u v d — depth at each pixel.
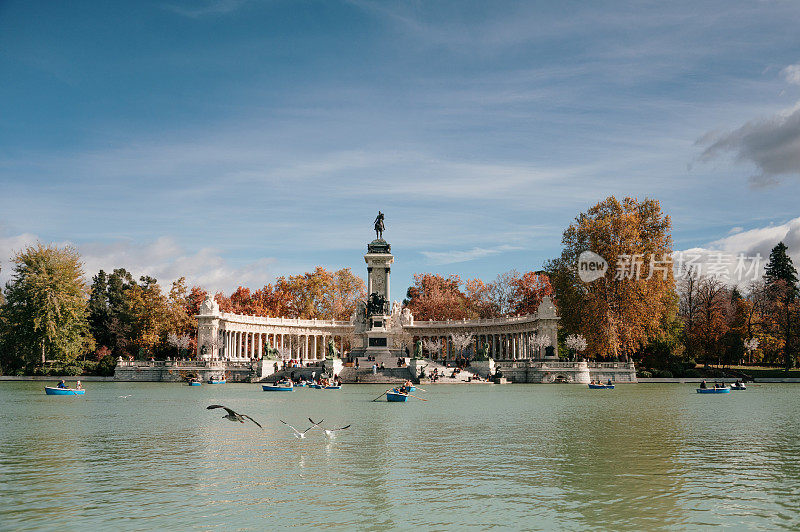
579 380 111.12
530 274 147.25
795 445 38.00
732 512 23.89
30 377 118.75
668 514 23.64
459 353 144.12
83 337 128.00
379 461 32.91
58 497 25.77
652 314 109.31
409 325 143.25
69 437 41.09
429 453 35.19
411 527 22.19
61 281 117.94
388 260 135.75
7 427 46.09
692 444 38.38
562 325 122.25
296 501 25.28
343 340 156.50
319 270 155.12
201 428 45.38
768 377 122.00
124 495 26.09
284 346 147.62
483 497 25.86
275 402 67.94
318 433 42.81
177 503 24.97
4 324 119.19
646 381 113.62
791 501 25.31
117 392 85.12
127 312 143.00
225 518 23.08
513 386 101.94
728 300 148.50
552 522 22.72
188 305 145.00
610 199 114.31
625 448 36.88
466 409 59.88
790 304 130.25
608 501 25.30
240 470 30.72
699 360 136.88
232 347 138.00
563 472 30.31
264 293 159.50
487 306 149.88
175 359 121.44
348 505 24.72
